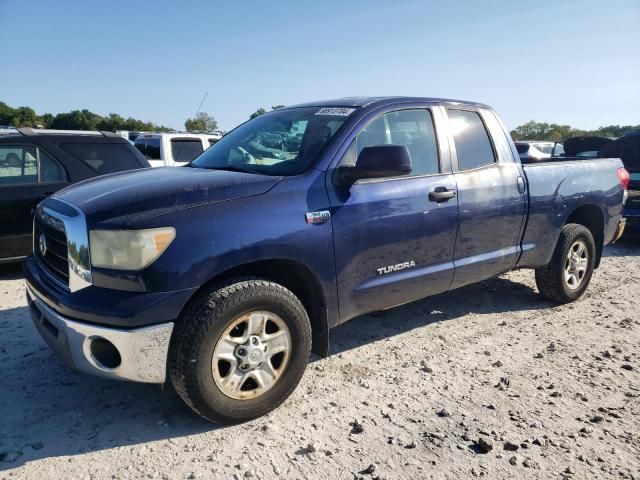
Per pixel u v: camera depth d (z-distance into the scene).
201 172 3.66
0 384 3.56
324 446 2.95
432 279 4.15
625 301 5.71
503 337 4.62
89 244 2.87
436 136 4.26
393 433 3.09
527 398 3.53
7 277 6.31
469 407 3.40
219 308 2.91
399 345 4.39
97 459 2.79
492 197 4.48
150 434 3.04
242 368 3.07
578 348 4.40
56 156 6.49
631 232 8.72
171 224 2.87
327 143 3.62
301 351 3.28
